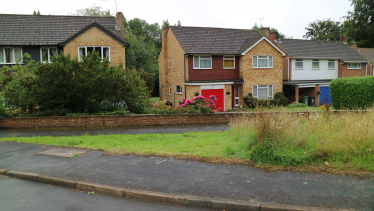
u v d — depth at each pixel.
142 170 6.11
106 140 9.53
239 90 27.34
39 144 8.68
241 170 6.01
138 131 12.03
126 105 14.24
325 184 5.25
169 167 6.28
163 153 7.31
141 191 5.06
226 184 5.31
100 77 12.40
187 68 25.11
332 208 4.38
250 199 4.70
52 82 12.46
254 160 6.51
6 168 6.42
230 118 13.72
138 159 6.90
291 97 32.75
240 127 10.15
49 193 5.30
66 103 13.37
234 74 27.11
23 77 12.61
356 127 6.98
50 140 9.36
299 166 6.12
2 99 12.55
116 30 22.52
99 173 5.99
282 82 29.08
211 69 26.09
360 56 35.28
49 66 12.17
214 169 6.10
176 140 9.50
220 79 26.50
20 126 12.48
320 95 32.16
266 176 5.66
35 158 7.16
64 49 20.11
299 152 6.44
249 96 26.16
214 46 26.42
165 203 4.86
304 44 34.62
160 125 13.76
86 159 6.99
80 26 22.67
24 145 8.57
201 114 14.25
